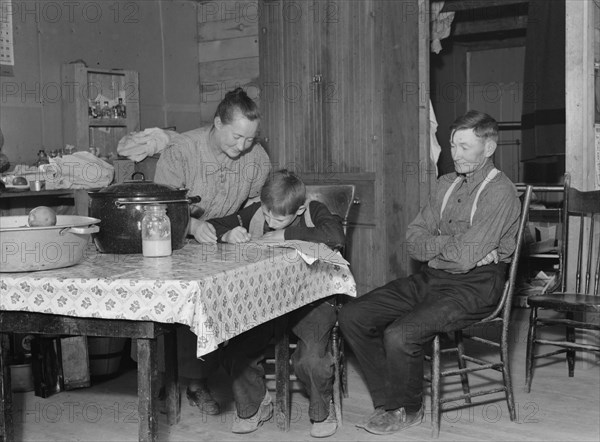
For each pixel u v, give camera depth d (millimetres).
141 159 4285
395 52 4059
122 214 2449
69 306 2031
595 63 3789
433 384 2768
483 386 3393
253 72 5180
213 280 2002
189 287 1921
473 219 2857
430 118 4398
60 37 4383
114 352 3566
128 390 3432
